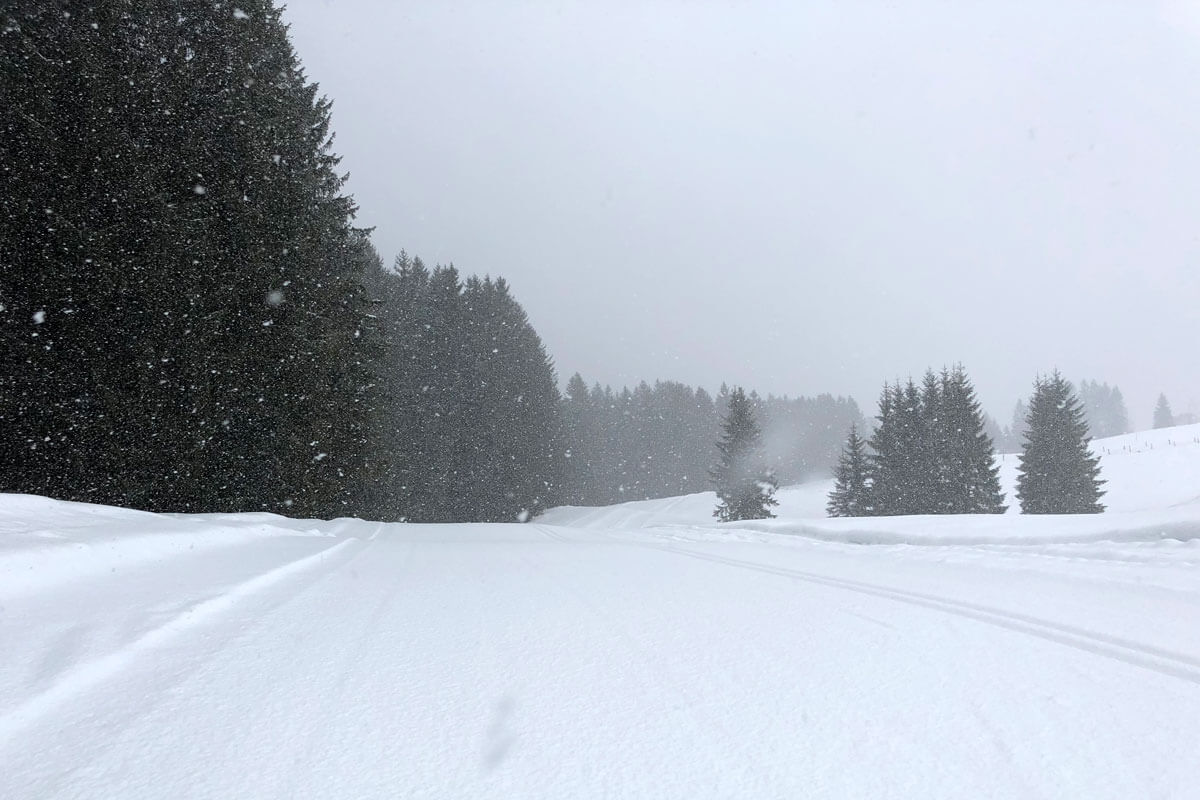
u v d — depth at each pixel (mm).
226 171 16766
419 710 2910
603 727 2725
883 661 3662
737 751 2490
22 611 4340
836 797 2141
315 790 2174
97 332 14031
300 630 4363
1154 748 2506
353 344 23484
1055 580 6496
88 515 8070
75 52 14227
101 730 2652
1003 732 2670
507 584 6520
